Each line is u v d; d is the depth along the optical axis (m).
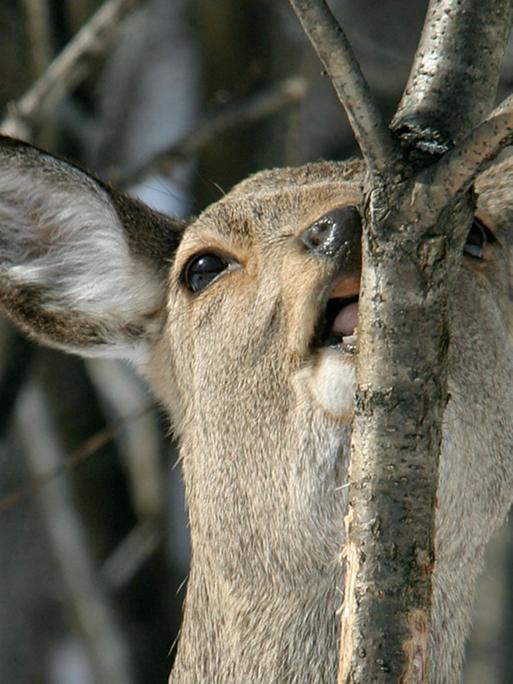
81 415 16.48
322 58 7.52
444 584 9.82
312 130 17.59
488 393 9.65
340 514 9.60
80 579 16.44
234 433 10.02
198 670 10.60
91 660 16.41
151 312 11.49
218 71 17.03
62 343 11.76
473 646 15.36
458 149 7.51
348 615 8.04
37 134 13.98
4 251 11.63
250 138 16.34
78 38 14.60
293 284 9.44
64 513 16.55
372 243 7.79
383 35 18.62
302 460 9.61
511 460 9.84
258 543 10.02
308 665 9.99
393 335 7.83
